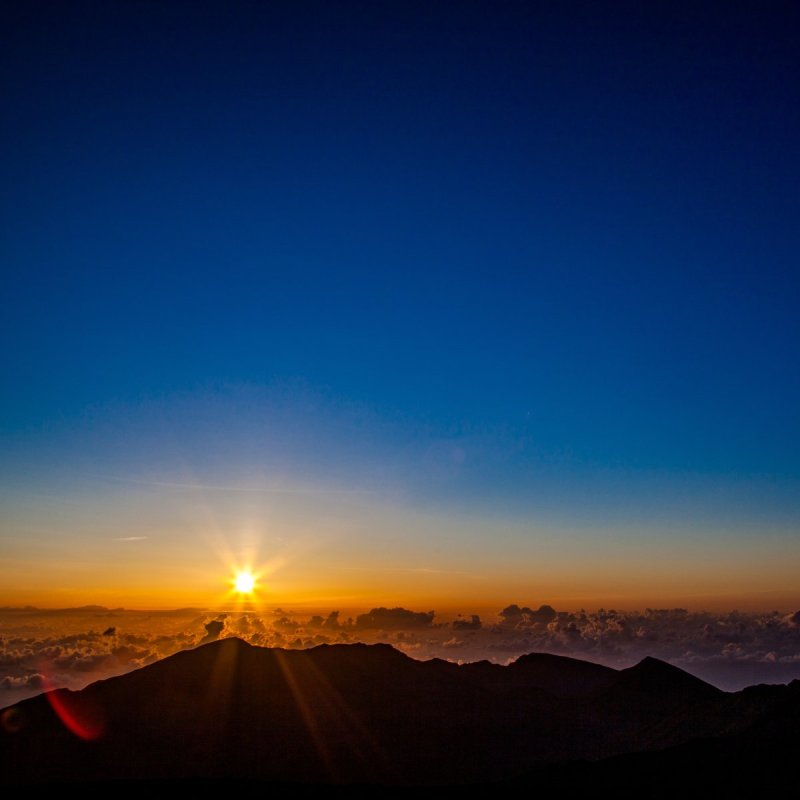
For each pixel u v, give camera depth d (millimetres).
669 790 82062
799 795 75500
